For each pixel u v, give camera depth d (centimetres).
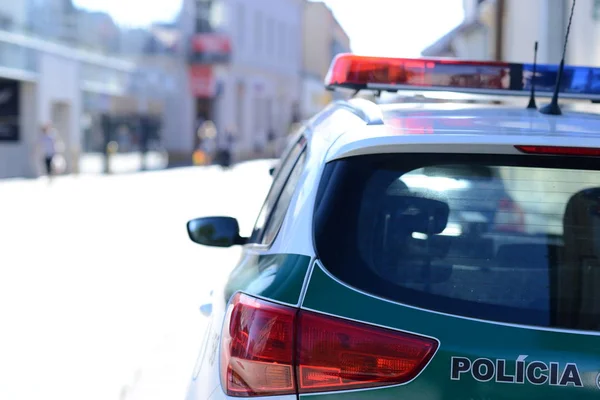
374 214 231
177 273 988
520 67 316
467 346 209
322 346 213
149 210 1742
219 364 239
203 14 4184
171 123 4062
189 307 795
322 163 245
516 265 225
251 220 1530
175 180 2739
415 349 209
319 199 236
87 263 1057
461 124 250
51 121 2766
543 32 1427
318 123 321
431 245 227
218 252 1162
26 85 2628
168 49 3853
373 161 236
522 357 208
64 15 2923
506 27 1731
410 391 208
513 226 230
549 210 230
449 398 207
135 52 3656
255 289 234
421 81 316
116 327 714
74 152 2922
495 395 206
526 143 225
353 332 212
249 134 4691
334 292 219
